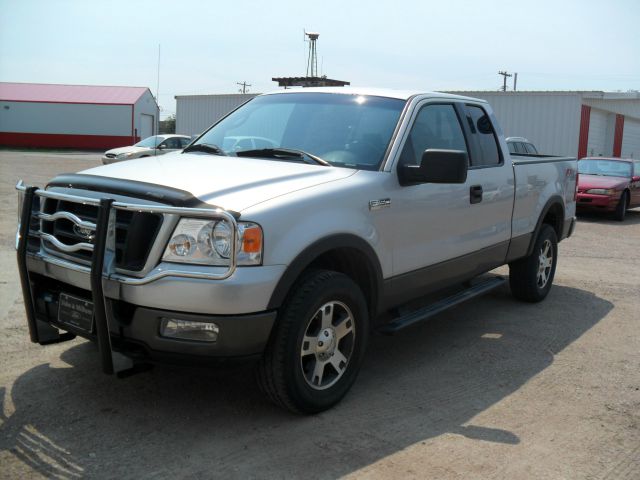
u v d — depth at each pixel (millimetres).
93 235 3500
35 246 3900
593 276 8406
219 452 3379
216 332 3279
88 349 4727
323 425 3740
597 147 30578
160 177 3748
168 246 3295
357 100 4824
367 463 3336
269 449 3430
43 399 3908
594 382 4652
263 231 3359
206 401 3986
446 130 5074
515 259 6195
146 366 3641
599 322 6211
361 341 4070
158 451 3367
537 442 3672
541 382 4605
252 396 4086
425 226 4598
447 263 4938
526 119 25375
